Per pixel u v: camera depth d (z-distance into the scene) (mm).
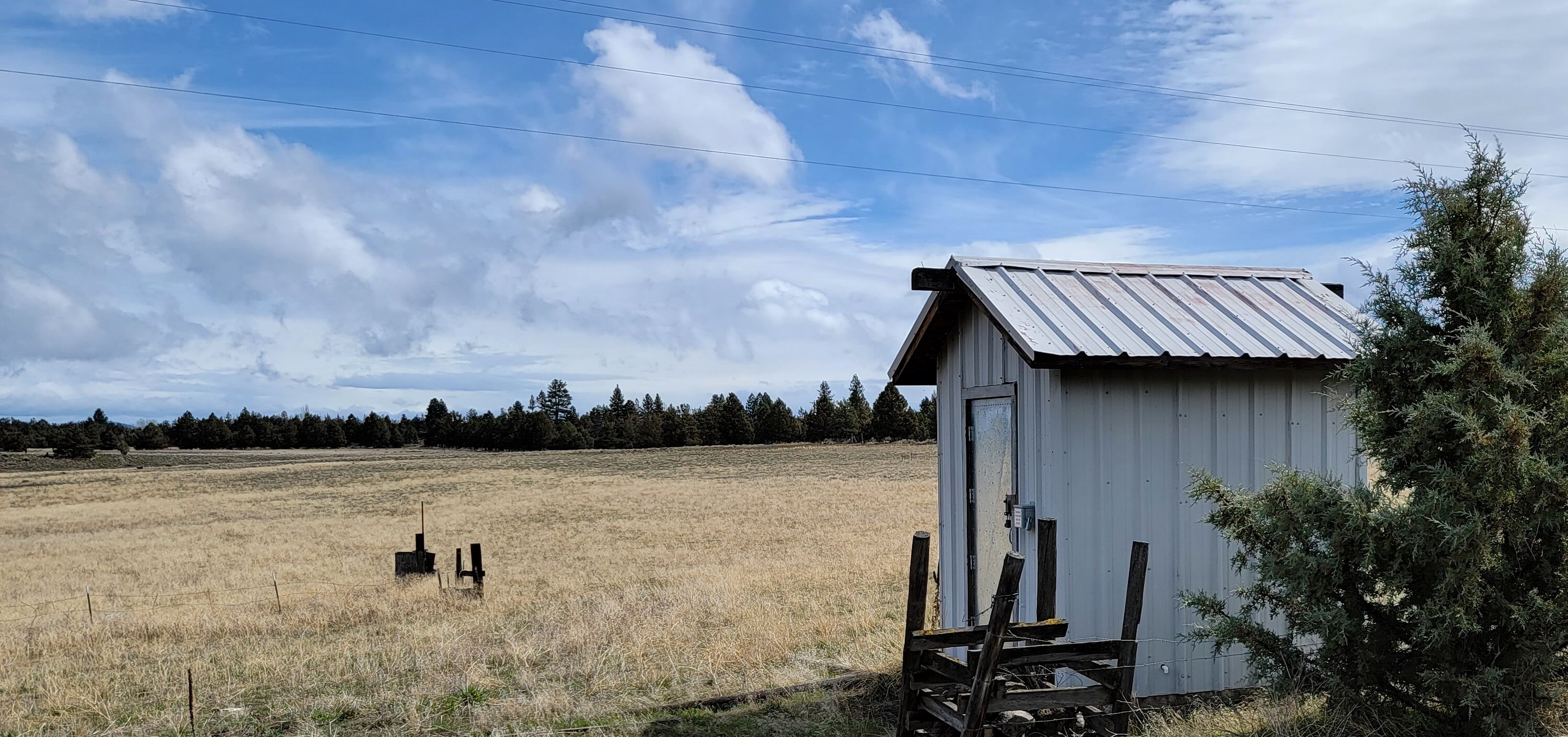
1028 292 7117
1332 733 5121
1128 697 5270
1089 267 7785
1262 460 6844
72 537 31062
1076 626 6348
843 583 12758
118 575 19750
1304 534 5184
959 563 8031
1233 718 5836
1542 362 4953
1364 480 7109
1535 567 4930
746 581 13305
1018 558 4746
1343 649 5152
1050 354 6062
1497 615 4891
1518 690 4762
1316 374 7016
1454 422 4820
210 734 6523
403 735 6336
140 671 8594
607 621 10055
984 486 7625
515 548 22312
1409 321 5262
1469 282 5152
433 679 7727
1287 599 5320
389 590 14562
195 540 27922
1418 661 5062
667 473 59406
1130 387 6562
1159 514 6594
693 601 11336
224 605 13727
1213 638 6043
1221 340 6707
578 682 7605
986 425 7574
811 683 7230
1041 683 5859
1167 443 6633
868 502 33438
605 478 55312
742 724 6430
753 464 66062
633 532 24938
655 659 8219
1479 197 5188
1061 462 6371
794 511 30219
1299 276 8219
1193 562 6676
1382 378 5426
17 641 10820
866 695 6961
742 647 8445
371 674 8016
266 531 30266
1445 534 4648
